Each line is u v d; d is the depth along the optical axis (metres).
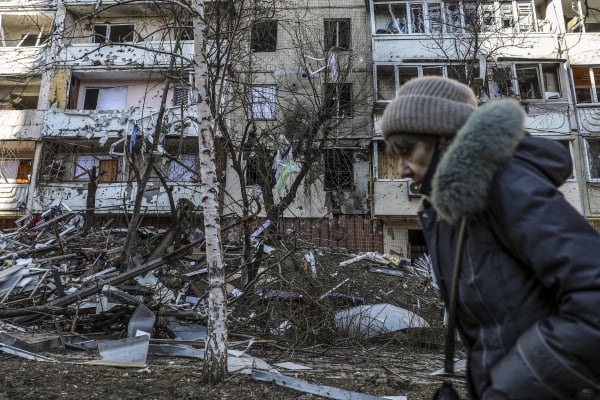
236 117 11.40
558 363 0.84
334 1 20.19
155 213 17.44
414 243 18.41
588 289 0.83
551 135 17.73
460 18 18.03
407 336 7.55
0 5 20.55
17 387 3.48
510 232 0.95
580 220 0.90
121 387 3.70
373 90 18.44
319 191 17.89
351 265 12.15
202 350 5.60
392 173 18.44
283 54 17.83
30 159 19.88
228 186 16.70
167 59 17.53
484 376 1.02
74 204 17.89
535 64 18.28
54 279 8.14
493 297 1.00
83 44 19.53
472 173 0.98
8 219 18.64
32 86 20.59
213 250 4.25
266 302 7.53
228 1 7.67
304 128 12.25
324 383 4.41
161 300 7.70
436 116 1.15
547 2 19.62
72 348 6.05
